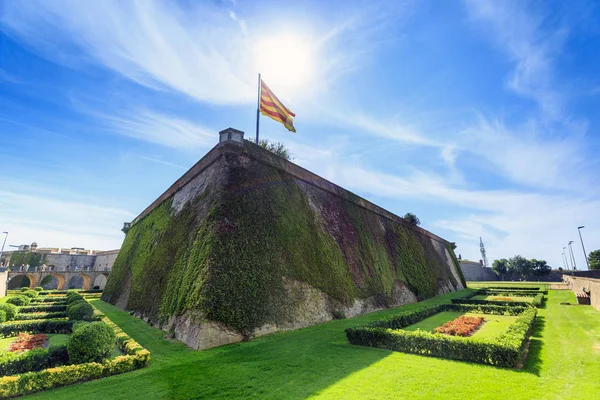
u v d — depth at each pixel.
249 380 6.35
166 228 16.58
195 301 9.84
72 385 6.32
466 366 7.06
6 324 12.40
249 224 12.17
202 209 13.01
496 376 6.36
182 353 8.45
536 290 29.23
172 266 13.06
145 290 15.04
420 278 26.09
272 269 11.98
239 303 10.20
